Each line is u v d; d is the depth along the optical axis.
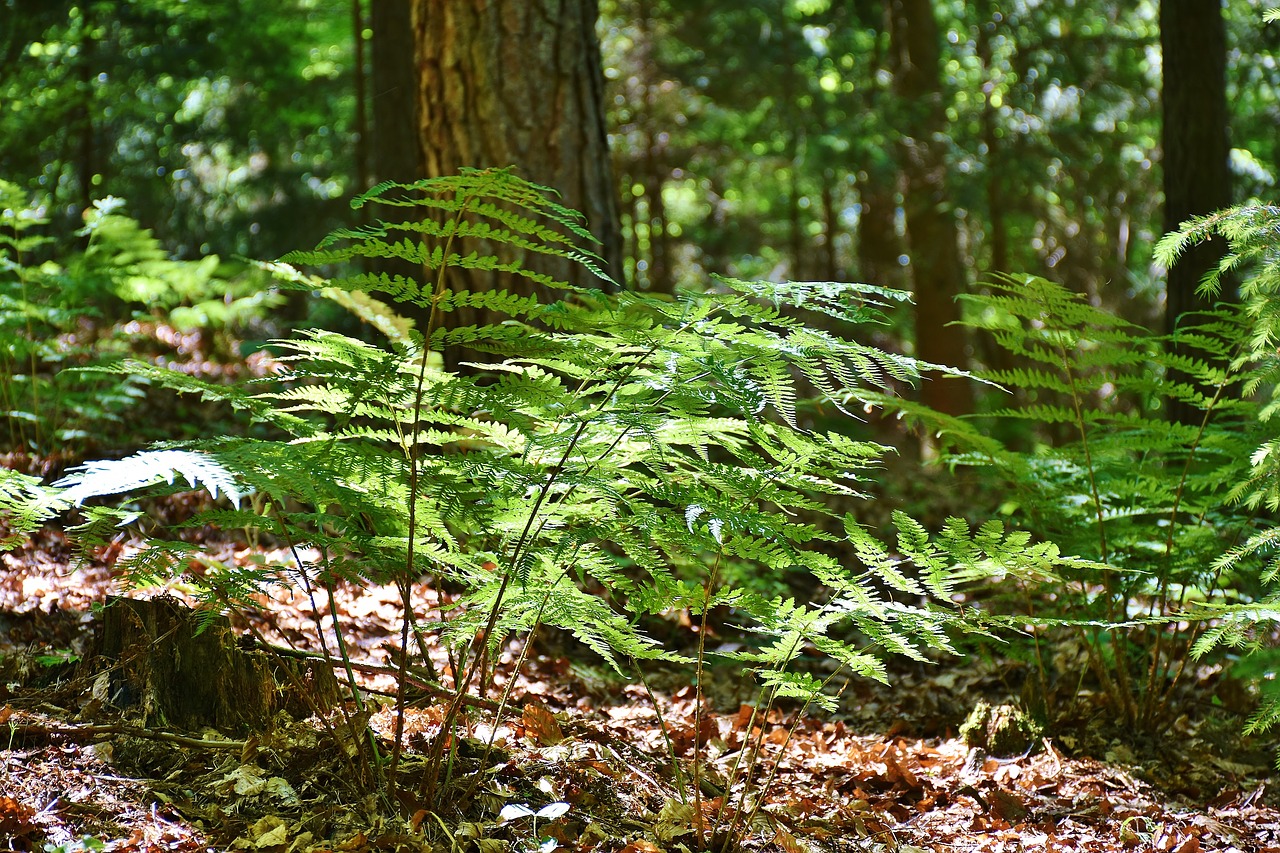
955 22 16.58
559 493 2.77
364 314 4.16
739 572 4.69
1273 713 3.45
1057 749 3.79
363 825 2.55
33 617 3.61
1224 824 3.24
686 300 2.71
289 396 2.63
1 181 5.68
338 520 2.64
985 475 4.52
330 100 16.94
